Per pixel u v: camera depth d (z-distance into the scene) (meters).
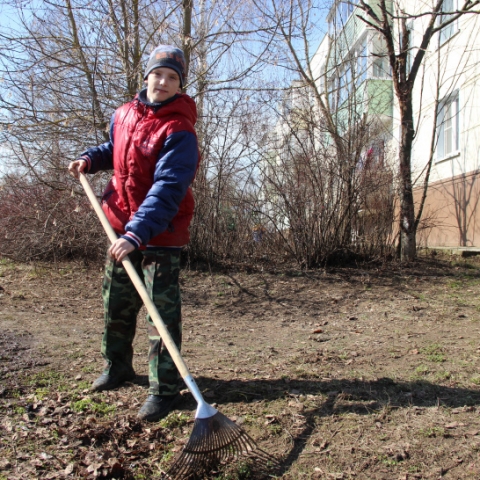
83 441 2.61
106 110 7.50
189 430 2.74
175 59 2.89
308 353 4.14
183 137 2.81
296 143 7.84
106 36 7.57
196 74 7.78
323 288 6.92
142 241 2.61
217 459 2.32
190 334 4.91
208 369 3.68
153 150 2.83
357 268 7.96
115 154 3.02
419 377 3.47
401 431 2.71
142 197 2.93
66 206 7.76
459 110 11.61
